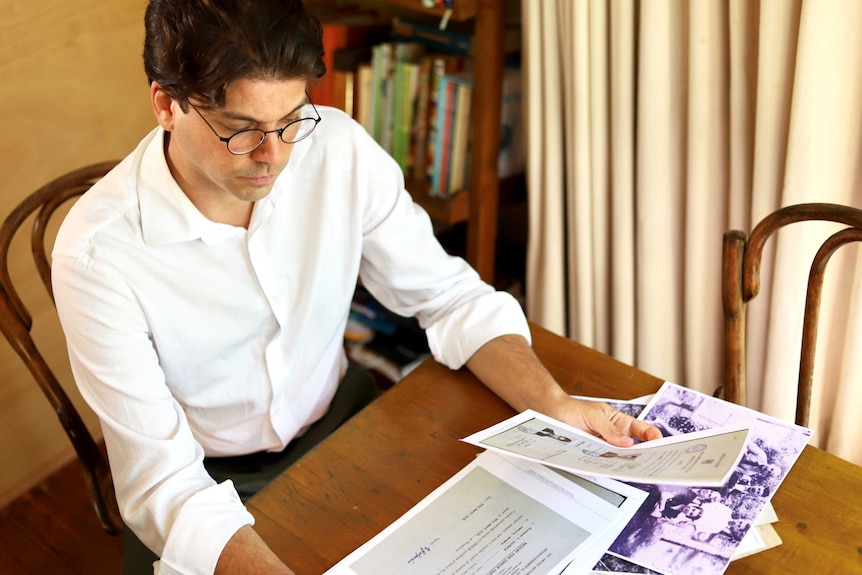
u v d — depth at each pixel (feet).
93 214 3.53
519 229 7.79
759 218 4.96
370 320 7.36
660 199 5.39
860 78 4.37
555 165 5.88
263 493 3.36
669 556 2.95
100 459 4.56
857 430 5.17
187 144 3.19
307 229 3.98
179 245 3.64
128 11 6.32
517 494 3.26
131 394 3.46
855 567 2.94
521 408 3.73
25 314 4.35
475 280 4.32
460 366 4.01
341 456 3.51
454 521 3.16
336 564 3.04
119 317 3.50
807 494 3.21
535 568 2.93
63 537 6.45
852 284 4.79
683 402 3.67
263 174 3.19
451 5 5.62
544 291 6.35
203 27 2.79
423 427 3.66
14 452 6.70
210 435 4.31
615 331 6.04
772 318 5.09
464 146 6.29
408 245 4.24
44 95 6.02
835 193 4.72
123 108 6.58
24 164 6.06
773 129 4.69
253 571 3.01
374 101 6.68
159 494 3.29
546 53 5.53
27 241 6.22
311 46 2.96
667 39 4.95
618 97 5.28
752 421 3.52
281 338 4.09
